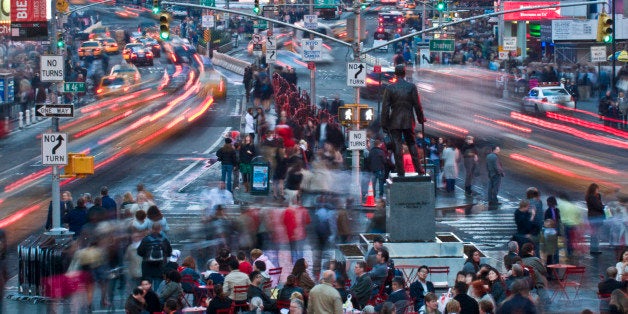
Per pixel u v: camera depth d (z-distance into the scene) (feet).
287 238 163.53
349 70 208.33
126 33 615.16
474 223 190.70
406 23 635.25
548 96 347.36
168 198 217.15
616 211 163.53
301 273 116.16
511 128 324.60
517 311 95.55
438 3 275.39
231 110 377.09
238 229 159.12
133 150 288.92
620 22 417.90
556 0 460.96
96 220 137.59
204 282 128.26
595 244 161.17
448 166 223.10
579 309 126.62
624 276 111.45
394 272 125.49
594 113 354.13
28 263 135.64
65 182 236.63
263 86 351.25
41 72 152.35
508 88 395.14
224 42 620.90
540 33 460.96
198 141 305.94
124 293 135.23
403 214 146.72
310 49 303.68
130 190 224.94
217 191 172.86
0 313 125.80
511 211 202.80
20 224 189.47
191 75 489.67
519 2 461.37
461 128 322.96
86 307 130.21
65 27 550.36
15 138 314.14
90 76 448.24
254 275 113.70
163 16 237.04
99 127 335.88
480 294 107.76
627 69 373.20
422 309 111.65
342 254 148.97
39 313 126.93
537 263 127.85
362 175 218.38
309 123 249.14
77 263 132.05
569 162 264.11
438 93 395.96
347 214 166.61
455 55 467.93
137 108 383.24
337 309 100.99
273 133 224.12
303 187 195.11
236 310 113.70
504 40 409.49
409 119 146.92
